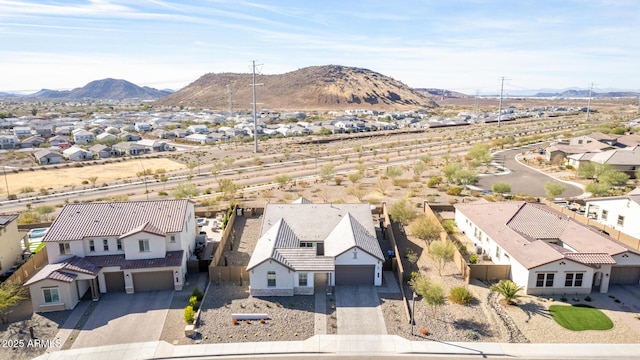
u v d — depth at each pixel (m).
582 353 30.06
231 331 33.38
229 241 52.03
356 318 34.91
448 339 31.92
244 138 171.62
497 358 29.73
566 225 45.47
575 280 37.81
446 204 64.88
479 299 37.62
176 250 41.91
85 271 37.69
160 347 31.56
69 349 31.42
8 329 33.97
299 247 42.25
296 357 30.25
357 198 72.38
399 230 55.44
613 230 49.31
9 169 109.88
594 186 69.56
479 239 49.59
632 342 31.19
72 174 104.44
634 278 39.88
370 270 40.41
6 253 44.78
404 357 30.05
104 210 43.19
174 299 38.50
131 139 169.38
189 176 93.81
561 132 156.12
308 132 187.00
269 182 89.19
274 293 38.75
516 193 74.44
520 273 39.06
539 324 33.53
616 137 118.25
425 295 34.88
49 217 65.31
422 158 104.31
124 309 36.88
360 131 195.12
